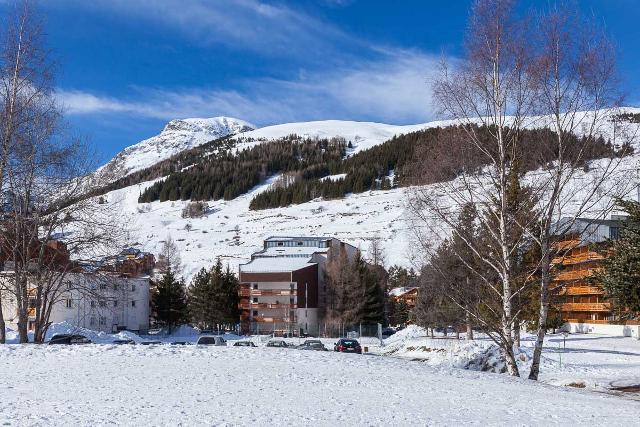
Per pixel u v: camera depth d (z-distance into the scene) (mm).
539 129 21688
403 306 99562
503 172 21812
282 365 19922
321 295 93000
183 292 84312
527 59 21203
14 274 28750
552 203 21734
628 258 33438
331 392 15211
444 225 24734
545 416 13445
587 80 20797
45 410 11250
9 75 26859
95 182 28984
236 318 90750
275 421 11062
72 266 28938
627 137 21250
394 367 21359
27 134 27000
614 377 31016
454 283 27438
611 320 70312
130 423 10297
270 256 101125
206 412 11672
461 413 13156
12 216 27297
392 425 11312
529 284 25469
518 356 34656
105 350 22250
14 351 21578
